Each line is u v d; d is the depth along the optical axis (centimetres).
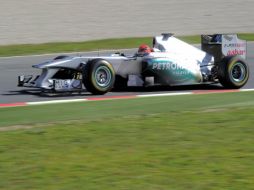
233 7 9906
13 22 8600
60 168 2241
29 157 2384
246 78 4347
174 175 2161
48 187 2031
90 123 3019
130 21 9319
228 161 2334
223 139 2681
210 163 2308
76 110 3381
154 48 4241
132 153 2448
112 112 3316
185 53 4291
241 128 2895
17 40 8612
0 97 3934
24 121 3078
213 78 4338
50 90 4000
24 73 5250
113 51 7175
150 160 2348
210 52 4434
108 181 2094
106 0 9219
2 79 4875
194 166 2269
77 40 8900
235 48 4428
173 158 2377
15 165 2278
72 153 2445
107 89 3962
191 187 2036
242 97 3881
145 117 3167
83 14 9031
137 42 8212
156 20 9475
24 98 3878
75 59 4025
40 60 6281
